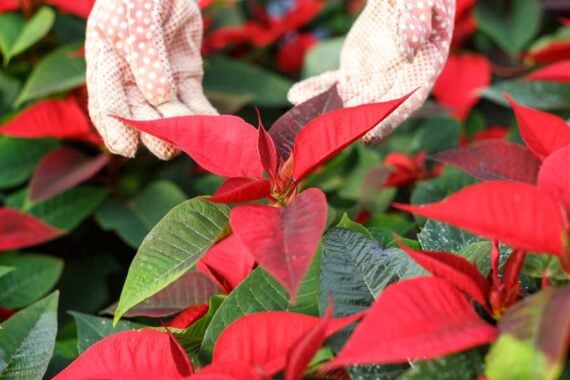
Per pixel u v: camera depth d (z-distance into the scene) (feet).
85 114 5.17
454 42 5.97
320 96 3.84
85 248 5.55
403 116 3.79
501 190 3.06
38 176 5.15
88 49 3.90
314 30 7.18
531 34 5.90
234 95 5.38
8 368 3.78
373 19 3.92
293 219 3.31
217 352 3.30
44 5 5.48
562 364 3.11
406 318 3.06
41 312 3.90
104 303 5.29
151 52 3.82
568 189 3.31
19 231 4.86
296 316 3.26
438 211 3.12
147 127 3.59
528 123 3.71
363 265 3.49
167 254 3.56
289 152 3.74
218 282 3.82
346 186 5.35
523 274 3.45
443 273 3.17
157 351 3.49
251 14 7.32
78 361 3.51
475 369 3.14
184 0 3.96
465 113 5.73
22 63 5.64
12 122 5.11
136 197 5.37
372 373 3.23
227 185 3.54
